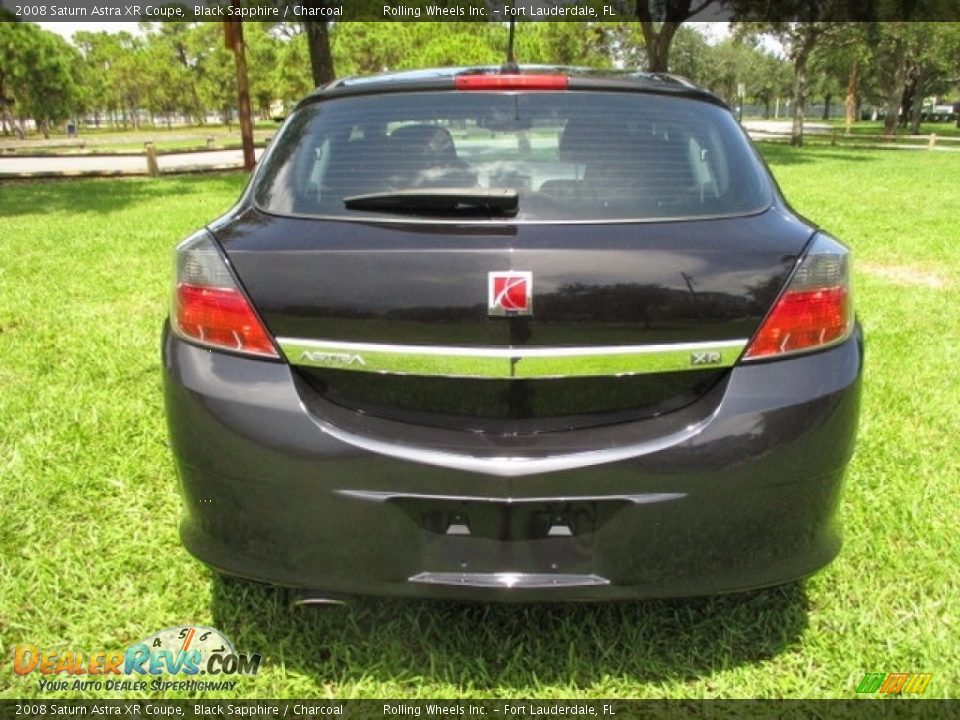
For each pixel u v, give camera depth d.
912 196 12.71
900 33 33.75
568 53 42.56
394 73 2.69
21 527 2.88
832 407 2.02
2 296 5.96
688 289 1.93
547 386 1.94
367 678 2.23
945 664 2.24
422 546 1.99
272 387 1.99
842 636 2.38
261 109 66.50
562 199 2.07
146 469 3.31
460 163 2.20
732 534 1.99
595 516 1.95
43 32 51.97
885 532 2.87
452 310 1.90
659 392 1.98
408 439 1.95
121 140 46.09
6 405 3.89
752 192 2.23
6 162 22.81
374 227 2.01
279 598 2.53
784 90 82.12
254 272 2.01
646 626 2.41
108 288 6.28
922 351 4.84
